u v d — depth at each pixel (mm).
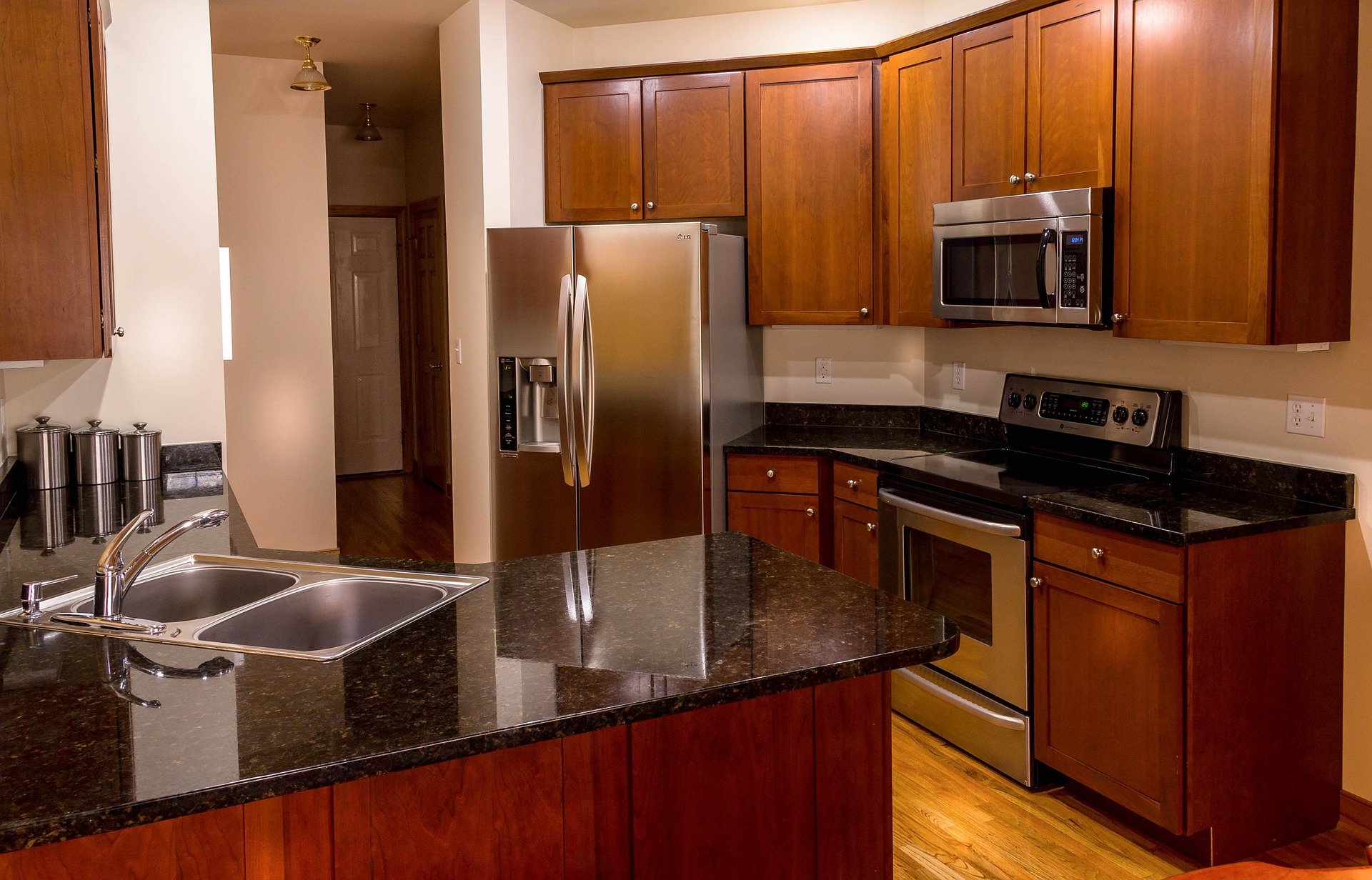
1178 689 2562
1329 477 2771
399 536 6246
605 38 4641
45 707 1473
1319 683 2773
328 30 4770
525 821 1611
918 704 3555
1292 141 2578
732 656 1656
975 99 3496
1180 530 2523
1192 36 2742
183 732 1381
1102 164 3041
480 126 4281
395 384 8172
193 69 3469
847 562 3859
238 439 5605
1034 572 2994
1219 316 2719
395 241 8039
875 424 4465
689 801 1743
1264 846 2736
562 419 4016
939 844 2811
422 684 1548
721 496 4074
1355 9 2660
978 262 3455
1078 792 3100
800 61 4059
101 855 1346
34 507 2994
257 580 2230
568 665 1620
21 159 2498
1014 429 3797
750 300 4238
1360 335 2697
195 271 3520
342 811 1483
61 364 3361
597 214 4379
